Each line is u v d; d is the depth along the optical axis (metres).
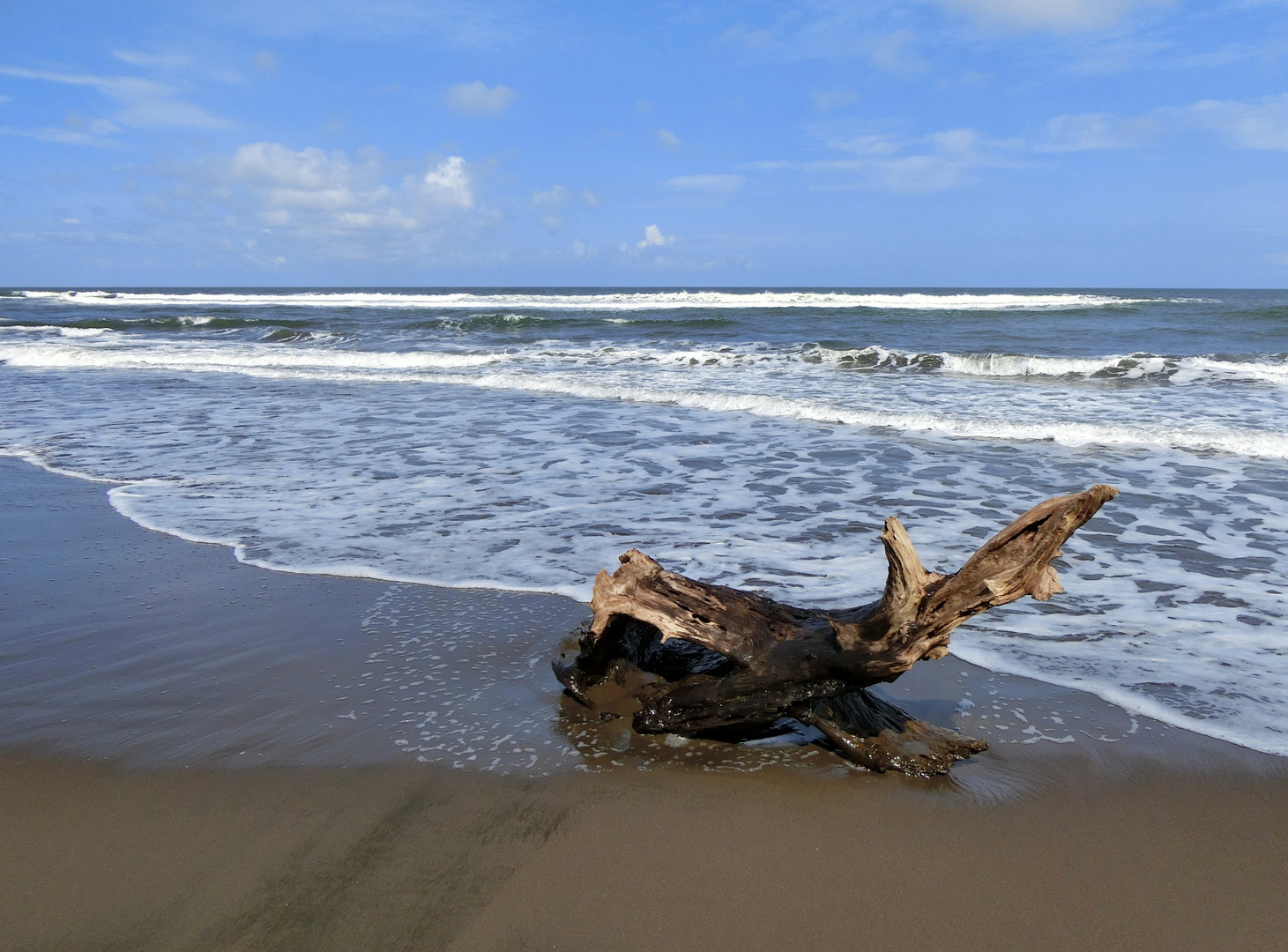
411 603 4.84
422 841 2.81
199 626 4.56
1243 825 2.90
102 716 3.62
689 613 3.46
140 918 2.45
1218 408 11.52
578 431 10.33
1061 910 2.52
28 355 18.88
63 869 2.66
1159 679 3.94
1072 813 2.99
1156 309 35.44
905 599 3.00
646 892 2.58
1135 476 8.01
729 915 2.49
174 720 3.57
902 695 3.84
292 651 4.24
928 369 16.47
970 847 2.81
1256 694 3.77
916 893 2.59
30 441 9.65
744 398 12.15
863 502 7.10
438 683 3.91
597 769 3.26
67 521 6.52
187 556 5.68
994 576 2.91
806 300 45.81
